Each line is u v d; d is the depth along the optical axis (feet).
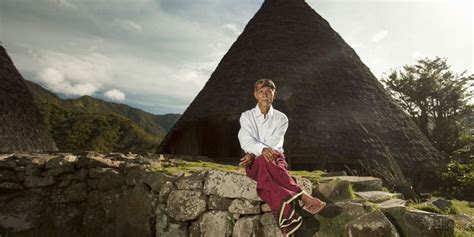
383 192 9.67
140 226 11.24
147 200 11.34
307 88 30.76
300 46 35.88
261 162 7.68
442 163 30.55
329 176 12.21
